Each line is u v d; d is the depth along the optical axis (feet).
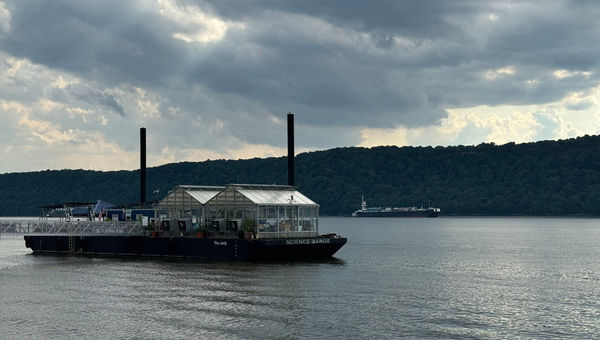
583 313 168.14
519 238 598.75
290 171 405.39
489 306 177.78
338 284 219.41
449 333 146.00
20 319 161.68
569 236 645.51
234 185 303.07
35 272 259.39
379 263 304.50
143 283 222.07
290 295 195.42
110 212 386.11
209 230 308.81
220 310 171.63
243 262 288.10
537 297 194.08
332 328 150.82
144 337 143.33
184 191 320.91
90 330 149.69
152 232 326.44
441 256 358.64
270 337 143.02
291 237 306.76
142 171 487.20
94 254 350.23
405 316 163.63
